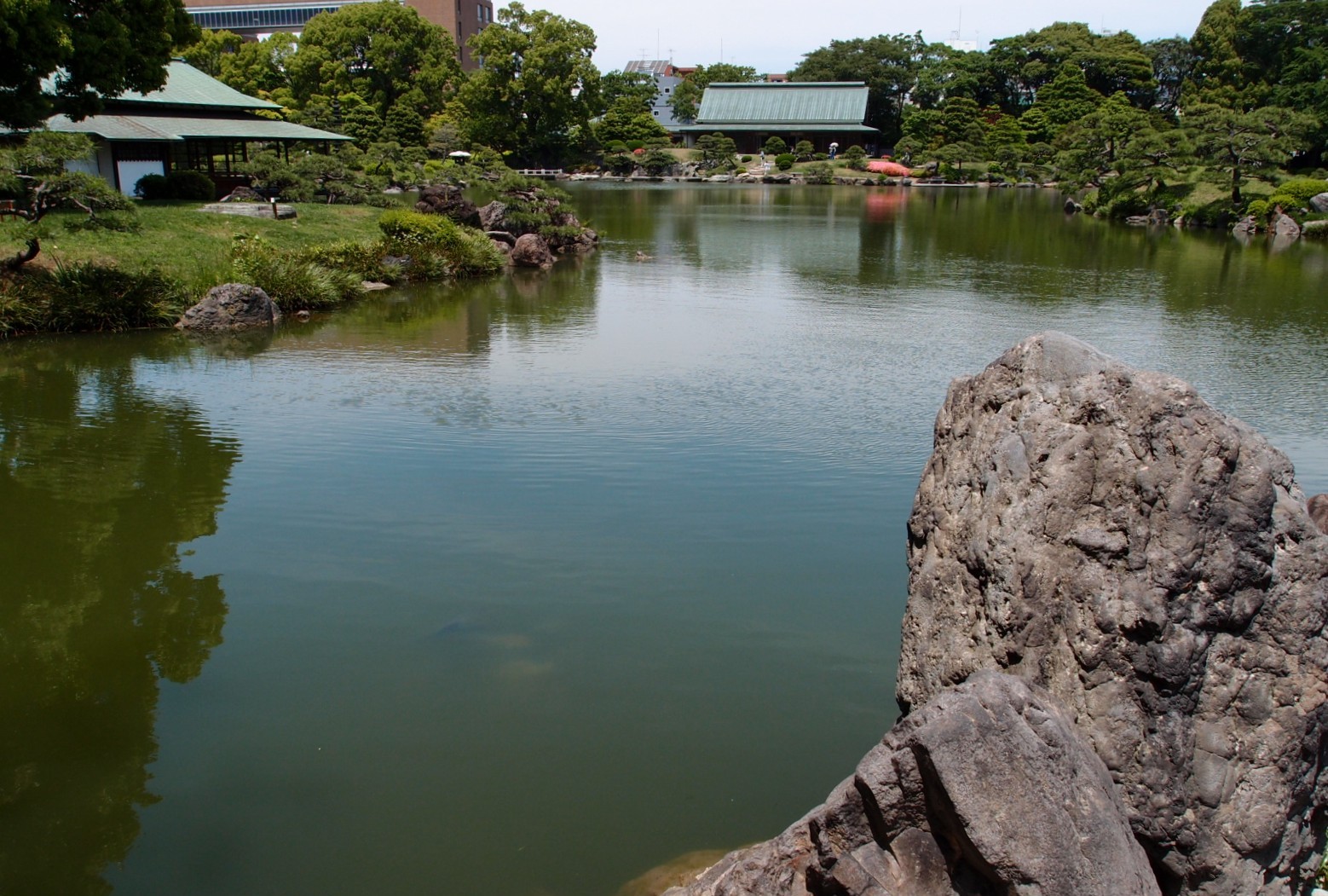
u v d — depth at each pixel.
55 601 8.24
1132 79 92.44
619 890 5.13
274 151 45.41
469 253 29.14
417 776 6.04
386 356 17.59
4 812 5.73
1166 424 4.55
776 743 6.35
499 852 5.41
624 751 6.27
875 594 8.38
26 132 23.48
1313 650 4.38
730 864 4.76
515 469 11.48
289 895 5.13
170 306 20.08
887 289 26.70
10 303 18.69
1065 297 25.34
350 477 11.16
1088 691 4.44
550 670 7.17
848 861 3.96
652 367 16.89
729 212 53.78
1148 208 50.47
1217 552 4.38
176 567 8.88
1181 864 4.30
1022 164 82.62
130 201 19.45
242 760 6.21
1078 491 4.68
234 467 11.50
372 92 85.75
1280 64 73.31
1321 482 11.37
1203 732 4.32
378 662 7.31
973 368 17.05
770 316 22.34
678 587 8.46
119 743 6.37
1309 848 4.58
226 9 122.69
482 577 8.64
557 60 88.81
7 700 6.88
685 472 11.40
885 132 108.75
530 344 18.95
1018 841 3.57
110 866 5.33
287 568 8.85
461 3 117.25
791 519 10.02
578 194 69.31
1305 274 29.94
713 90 105.00
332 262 25.72
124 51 21.19
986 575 4.86
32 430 12.88
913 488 10.98
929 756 3.73
